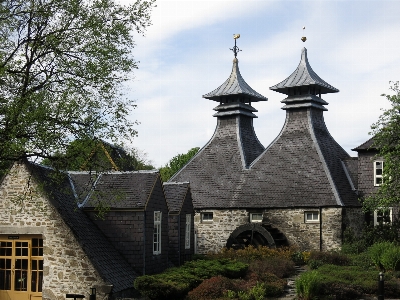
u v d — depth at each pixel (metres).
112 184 23.52
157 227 23.88
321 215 33.44
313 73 39.41
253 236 33.66
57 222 20.38
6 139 18.20
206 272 22.72
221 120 40.75
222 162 38.62
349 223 33.62
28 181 19.92
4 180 21.02
